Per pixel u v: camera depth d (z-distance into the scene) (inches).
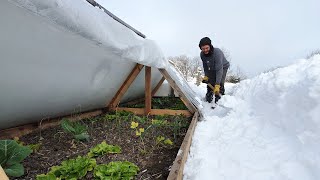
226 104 181.2
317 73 99.8
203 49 197.0
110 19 90.0
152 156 93.0
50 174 68.6
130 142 108.5
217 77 197.0
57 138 109.3
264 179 72.6
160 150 99.6
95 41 81.3
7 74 76.0
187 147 94.0
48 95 103.1
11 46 68.7
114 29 92.6
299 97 94.7
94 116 162.2
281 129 94.7
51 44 79.3
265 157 82.2
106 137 115.0
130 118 157.3
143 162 87.4
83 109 150.4
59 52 85.7
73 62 97.2
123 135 118.6
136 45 111.8
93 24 77.0
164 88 284.2
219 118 157.6
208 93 225.3
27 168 80.4
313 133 76.6
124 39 101.4
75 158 89.0
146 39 125.0
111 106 175.9
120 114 166.1
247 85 232.2
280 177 70.7
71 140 107.6
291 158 75.7
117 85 163.6
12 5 58.8
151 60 130.2
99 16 82.0
